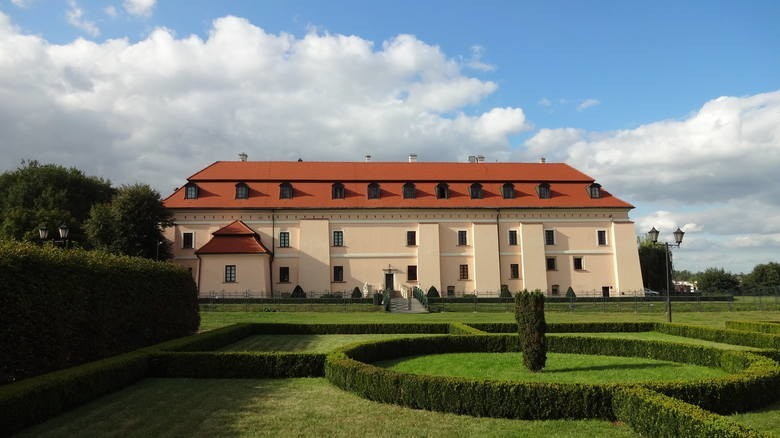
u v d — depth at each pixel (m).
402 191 53.34
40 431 9.04
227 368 13.91
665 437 8.36
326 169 55.19
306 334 25.84
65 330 12.98
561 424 9.56
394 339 17.55
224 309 38.66
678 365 15.64
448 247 52.53
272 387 12.66
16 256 11.49
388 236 52.06
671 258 75.25
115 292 15.68
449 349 18.77
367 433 9.01
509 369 15.04
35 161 55.41
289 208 50.81
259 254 46.97
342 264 51.31
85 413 10.23
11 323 11.12
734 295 54.28
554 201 54.03
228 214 50.50
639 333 25.45
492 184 55.16
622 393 9.59
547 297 46.28
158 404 10.95
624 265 53.44
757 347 20.97
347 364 12.38
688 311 41.19
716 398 10.23
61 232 27.08
